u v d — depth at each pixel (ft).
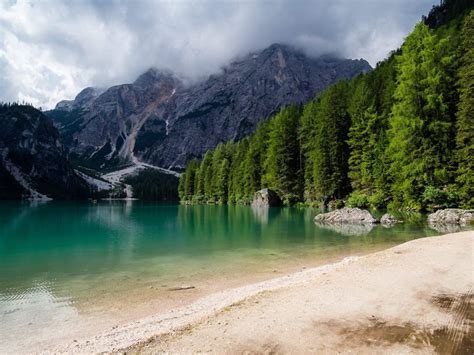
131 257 67.92
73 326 33.65
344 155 191.42
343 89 242.17
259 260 62.44
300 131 226.58
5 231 118.11
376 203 147.13
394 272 40.63
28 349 28.60
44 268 59.06
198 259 64.54
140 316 36.06
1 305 40.04
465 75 103.71
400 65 120.47
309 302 32.48
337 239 81.25
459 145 106.11
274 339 24.98
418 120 111.34
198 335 26.66
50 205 383.04
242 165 291.17
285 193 224.12
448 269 40.32
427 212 115.75
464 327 25.30
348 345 23.34
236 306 33.04
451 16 293.84
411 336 24.14
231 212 195.31
